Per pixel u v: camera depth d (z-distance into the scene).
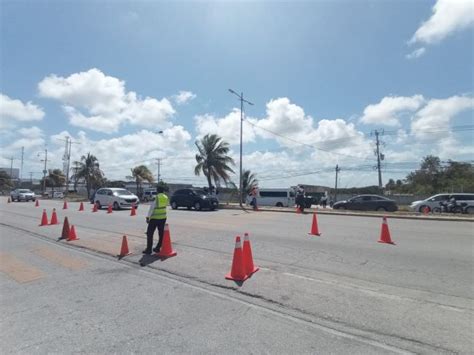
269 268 7.21
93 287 6.02
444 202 24.58
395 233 12.83
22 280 6.50
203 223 15.80
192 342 3.86
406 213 23.23
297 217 19.89
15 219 17.92
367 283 6.12
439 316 4.58
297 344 3.80
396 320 4.46
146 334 4.08
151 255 8.53
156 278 6.59
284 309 4.89
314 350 3.66
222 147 40.34
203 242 10.39
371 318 4.53
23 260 8.24
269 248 9.45
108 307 5.01
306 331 4.15
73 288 5.96
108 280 6.46
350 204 27.61
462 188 54.06
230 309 4.90
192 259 8.09
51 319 4.57
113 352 3.64
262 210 26.12
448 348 3.70
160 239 8.77
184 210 26.38
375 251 9.06
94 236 11.72
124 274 6.90
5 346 3.80
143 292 5.72
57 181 93.25
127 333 4.11
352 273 6.81
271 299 5.30
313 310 4.83
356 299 5.27
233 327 4.27
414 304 5.04
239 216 20.22
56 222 15.52
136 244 10.05
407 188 68.31
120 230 13.28
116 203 26.02
